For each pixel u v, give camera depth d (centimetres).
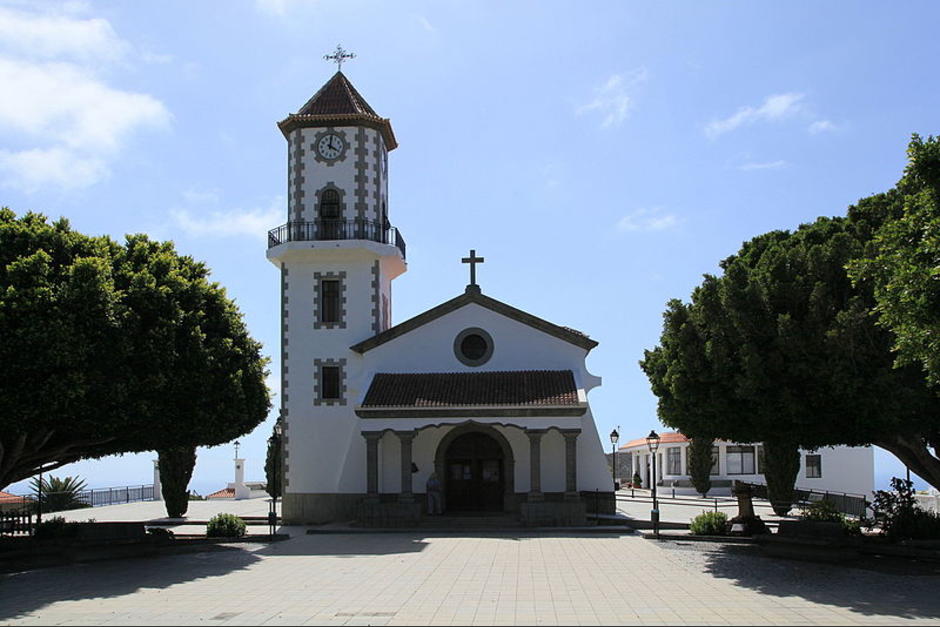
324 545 2658
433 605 1545
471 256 3600
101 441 2414
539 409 3142
